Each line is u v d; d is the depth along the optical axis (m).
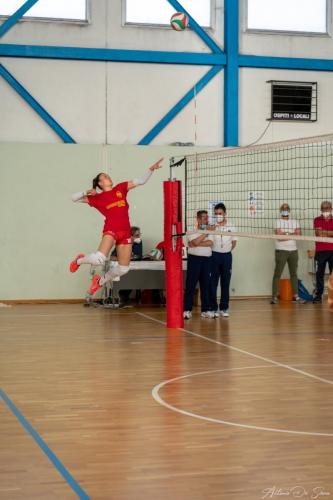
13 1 15.83
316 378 8.43
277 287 15.96
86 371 8.83
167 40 16.56
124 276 15.02
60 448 5.78
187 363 9.32
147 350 10.25
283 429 6.31
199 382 8.21
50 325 12.65
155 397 7.50
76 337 11.38
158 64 16.55
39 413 6.88
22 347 10.49
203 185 16.28
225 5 16.83
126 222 10.23
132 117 16.45
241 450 5.72
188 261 13.62
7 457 5.55
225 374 8.65
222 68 16.86
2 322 13.01
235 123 16.73
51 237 15.95
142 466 5.34
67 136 16.14
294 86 17.12
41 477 5.11
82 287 16.08
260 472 5.20
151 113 16.55
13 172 15.77
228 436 6.10
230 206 16.45
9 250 15.77
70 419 6.66
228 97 16.72
